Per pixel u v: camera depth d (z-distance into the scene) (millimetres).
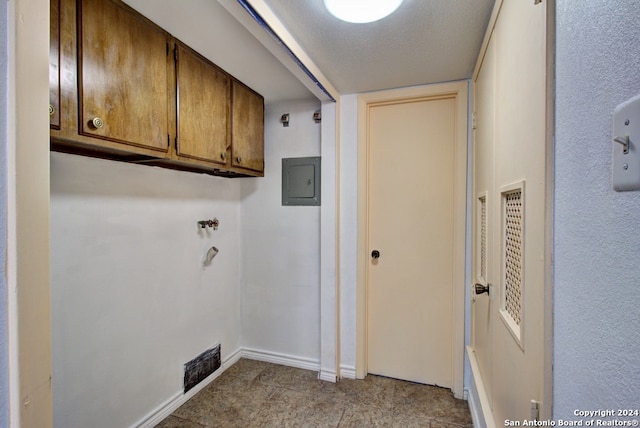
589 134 488
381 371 2172
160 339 1734
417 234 2062
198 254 2035
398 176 2090
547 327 641
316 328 2326
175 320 1844
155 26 1319
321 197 2137
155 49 1319
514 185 904
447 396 1945
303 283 2355
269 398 1937
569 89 563
